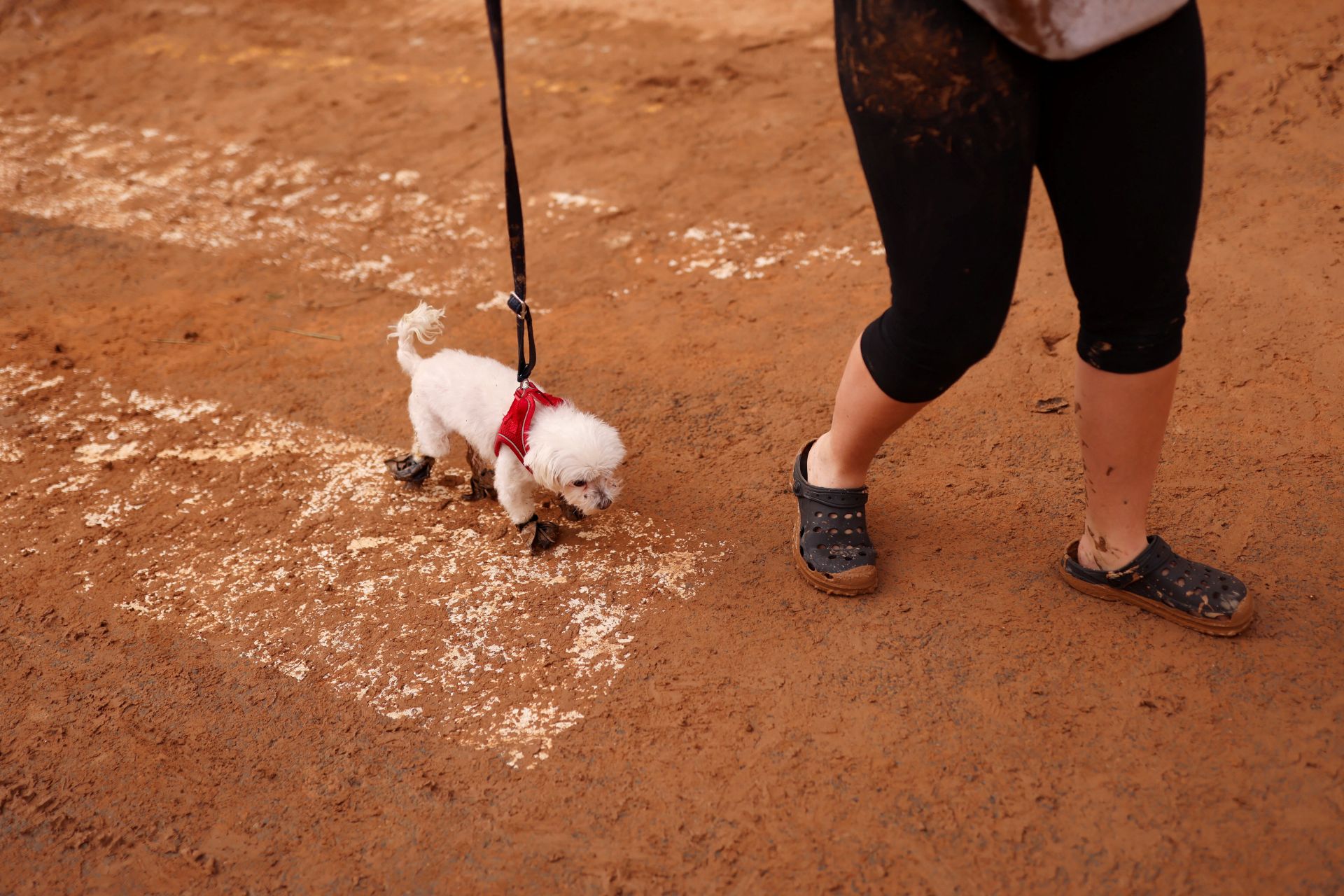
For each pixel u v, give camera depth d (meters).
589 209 5.59
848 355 4.15
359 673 2.85
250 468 3.77
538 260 5.16
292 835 2.40
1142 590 2.73
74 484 3.71
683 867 2.25
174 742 2.66
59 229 5.75
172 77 7.94
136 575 3.26
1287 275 4.21
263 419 4.05
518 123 6.70
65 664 2.92
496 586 3.13
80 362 4.49
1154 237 2.17
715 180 5.76
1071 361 3.92
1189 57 2.08
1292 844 2.14
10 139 6.98
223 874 2.33
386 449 3.84
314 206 5.90
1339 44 5.94
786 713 2.60
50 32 8.93
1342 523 2.98
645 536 3.29
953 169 2.11
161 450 3.89
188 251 5.48
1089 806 2.28
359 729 2.67
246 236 5.61
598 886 2.23
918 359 2.38
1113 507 2.65
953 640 2.76
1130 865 2.15
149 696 2.80
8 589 3.22
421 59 7.98
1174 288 2.26
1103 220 2.20
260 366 4.42
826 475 2.94
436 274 5.14
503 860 2.30
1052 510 3.20
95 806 2.50
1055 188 2.28
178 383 4.32
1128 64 2.04
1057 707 2.53
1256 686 2.51
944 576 2.98
